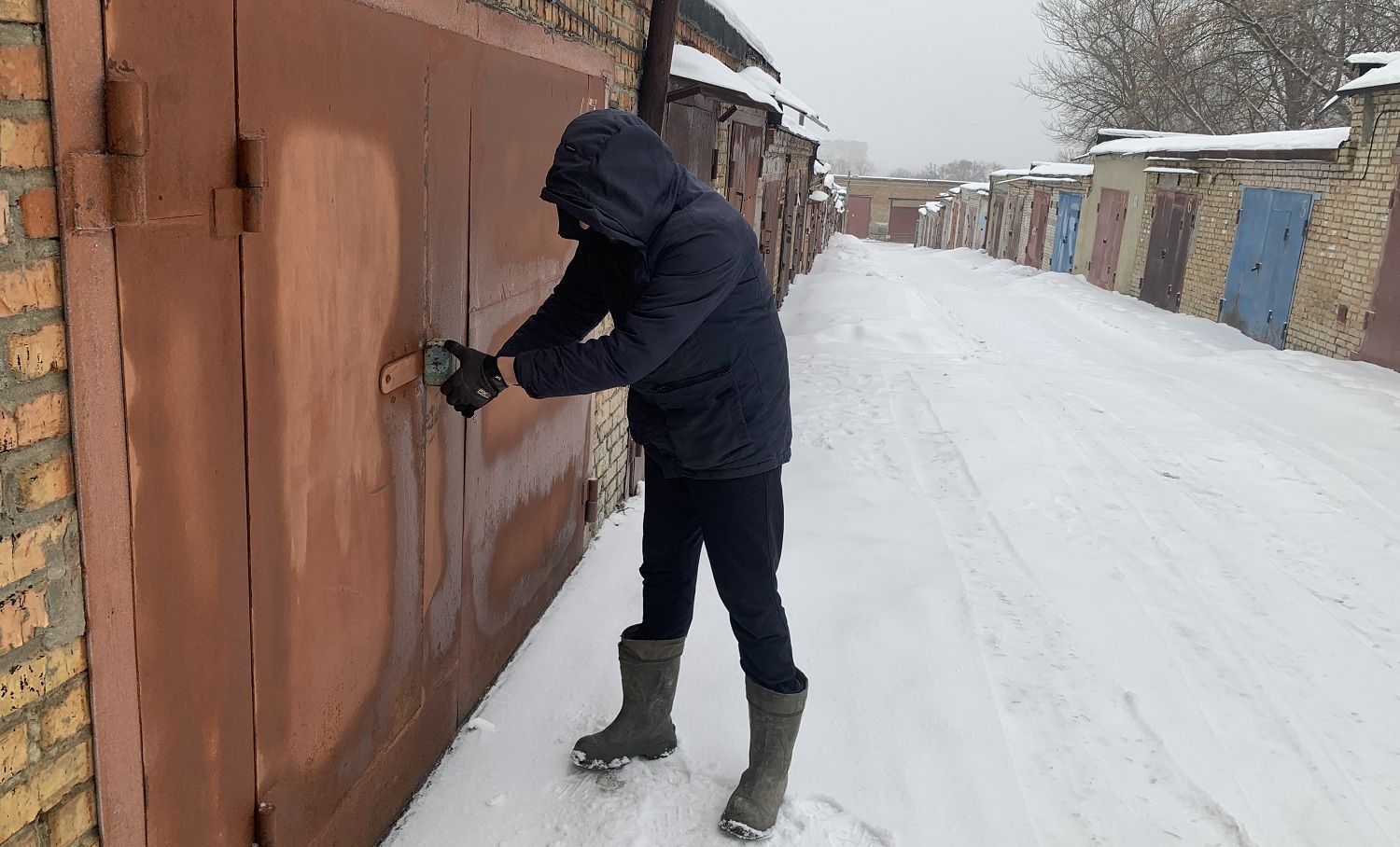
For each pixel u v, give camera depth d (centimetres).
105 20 116
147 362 130
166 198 129
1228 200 1440
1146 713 316
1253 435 720
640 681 251
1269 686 344
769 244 1255
